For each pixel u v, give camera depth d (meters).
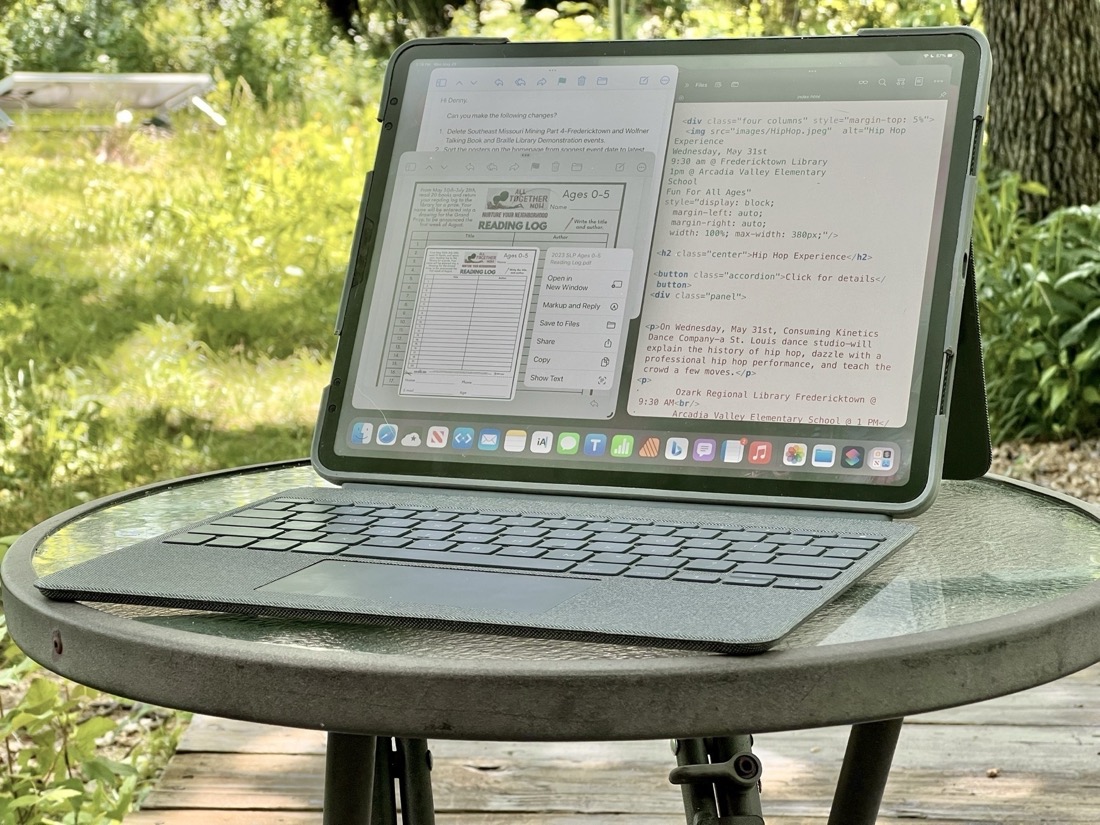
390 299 1.18
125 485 4.34
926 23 7.24
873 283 1.06
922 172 1.07
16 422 4.61
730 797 1.14
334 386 1.17
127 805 2.03
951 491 1.19
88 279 6.55
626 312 1.12
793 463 1.03
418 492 1.10
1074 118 5.50
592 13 9.46
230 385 5.44
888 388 1.03
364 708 0.66
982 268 5.26
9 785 2.08
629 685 0.64
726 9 8.93
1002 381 5.11
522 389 1.12
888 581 0.85
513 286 1.15
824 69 1.12
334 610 0.75
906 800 2.16
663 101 1.16
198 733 2.52
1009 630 0.70
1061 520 1.05
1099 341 4.86
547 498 1.08
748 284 1.09
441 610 0.74
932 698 0.68
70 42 10.36
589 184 1.16
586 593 0.77
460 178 1.19
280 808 2.21
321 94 9.60
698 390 1.08
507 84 1.21
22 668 2.05
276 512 1.00
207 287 6.53
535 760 2.36
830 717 0.66
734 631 0.69
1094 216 5.18
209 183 7.66
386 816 1.22
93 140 7.92
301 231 7.14
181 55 10.20
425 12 11.51
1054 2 5.44
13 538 1.81
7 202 7.34
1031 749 2.34
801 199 1.10
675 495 1.05
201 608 0.78
